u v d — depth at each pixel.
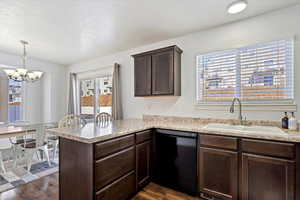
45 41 2.91
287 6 1.88
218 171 1.77
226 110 2.30
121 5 1.83
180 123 2.48
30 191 2.01
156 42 2.97
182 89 2.67
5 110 3.88
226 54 2.34
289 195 1.41
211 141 1.81
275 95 1.99
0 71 3.81
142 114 3.15
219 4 1.82
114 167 1.64
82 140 1.42
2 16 2.05
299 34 1.85
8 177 2.38
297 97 1.85
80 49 3.33
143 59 2.71
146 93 2.68
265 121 2.01
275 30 1.97
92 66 4.07
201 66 2.55
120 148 1.72
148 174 2.19
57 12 1.97
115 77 3.38
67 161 1.65
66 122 3.05
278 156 1.46
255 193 1.56
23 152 3.00
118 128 1.95
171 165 2.10
